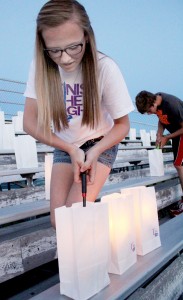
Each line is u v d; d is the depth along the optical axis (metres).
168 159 6.12
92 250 1.13
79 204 1.17
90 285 1.12
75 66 1.27
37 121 1.43
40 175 3.49
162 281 1.54
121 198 1.35
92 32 1.29
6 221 1.53
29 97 1.45
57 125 1.47
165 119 3.20
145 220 1.55
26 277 1.88
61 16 1.14
